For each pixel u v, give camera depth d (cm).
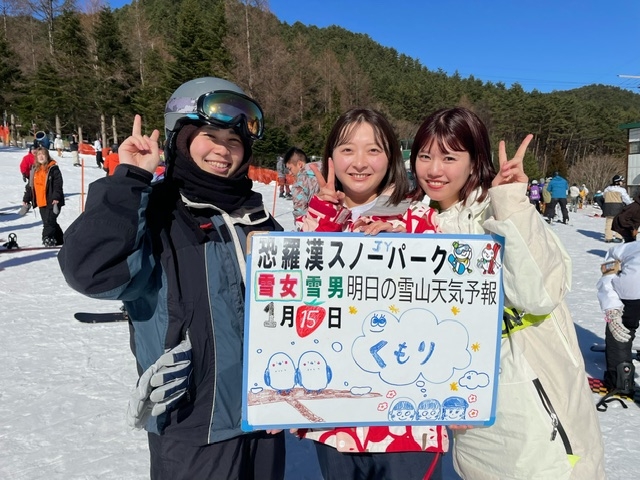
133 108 4197
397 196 182
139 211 140
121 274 138
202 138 159
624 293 338
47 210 937
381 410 167
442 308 166
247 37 3919
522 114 7444
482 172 180
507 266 157
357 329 163
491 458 179
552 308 155
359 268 162
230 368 159
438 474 180
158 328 152
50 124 4662
